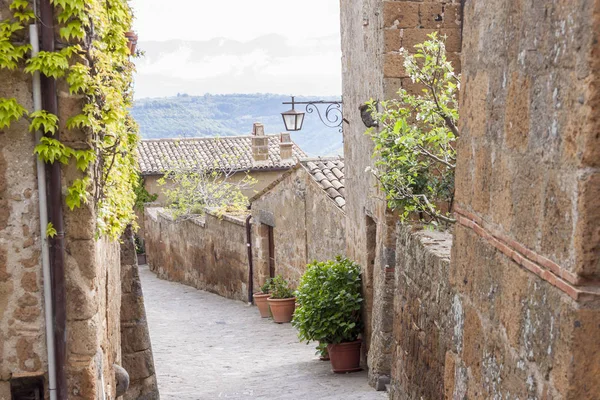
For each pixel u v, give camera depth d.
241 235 21.02
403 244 7.63
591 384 2.09
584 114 2.02
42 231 5.15
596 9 1.96
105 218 6.11
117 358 8.41
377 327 10.38
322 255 15.09
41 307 5.25
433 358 6.05
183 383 11.75
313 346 14.48
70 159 5.18
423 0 9.65
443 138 8.16
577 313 2.08
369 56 10.57
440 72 9.02
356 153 12.06
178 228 26.84
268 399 10.12
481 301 3.00
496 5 2.82
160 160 32.91
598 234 2.04
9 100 5.00
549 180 2.28
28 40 5.04
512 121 2.62
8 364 5.25
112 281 7.66
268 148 33.16
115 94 5.85
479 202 3.03
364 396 9.67
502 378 2.72
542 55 2.33
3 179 5.12
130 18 7.35
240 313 19.42
